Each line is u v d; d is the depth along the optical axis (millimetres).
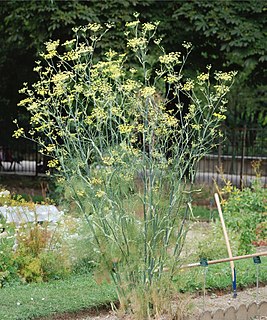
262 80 17844
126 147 6027
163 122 6145
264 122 25562
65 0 15242
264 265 8594
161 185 6215
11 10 16812
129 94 6418
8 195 9781
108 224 6086
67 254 8086
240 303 7191
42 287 7434
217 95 6398
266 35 15211
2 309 6398
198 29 15156
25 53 19469
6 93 20422
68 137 6348
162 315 6227
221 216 8250
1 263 7672
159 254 6230
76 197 6238
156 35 15812
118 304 6879
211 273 7934
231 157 20953
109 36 15008
